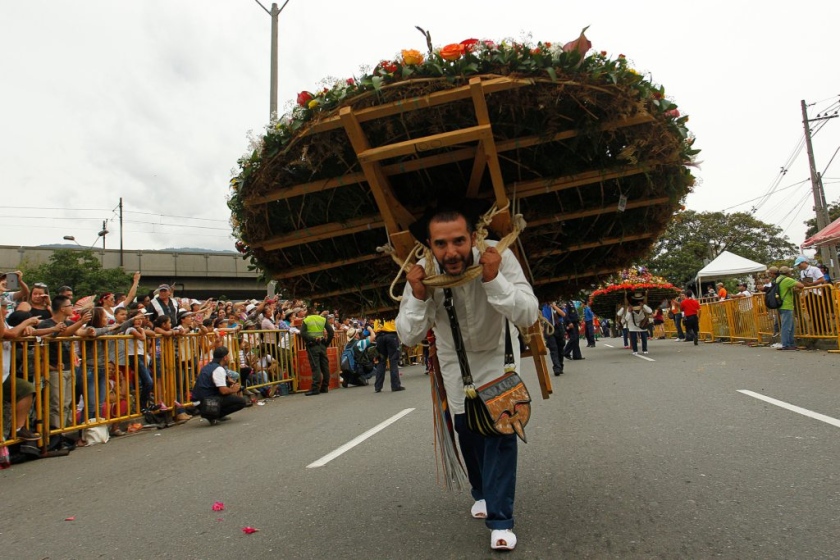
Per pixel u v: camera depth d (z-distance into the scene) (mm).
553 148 3104
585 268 3930
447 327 2893
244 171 2988
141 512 3906
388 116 2762
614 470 4027
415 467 4555
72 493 4629
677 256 45688
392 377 10703
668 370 10203
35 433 6184
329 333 11789
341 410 8391
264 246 3455
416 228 3066
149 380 8016
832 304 10586
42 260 35656
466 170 3240
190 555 3014
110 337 7375
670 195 3268
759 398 6414
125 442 7059
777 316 13398
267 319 11773
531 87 2641
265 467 4984
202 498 4137
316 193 3199
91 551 3193
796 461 3869
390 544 2945
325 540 3076
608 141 3006
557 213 3361
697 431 5051
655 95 2785
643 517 3047
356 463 4844
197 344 9055
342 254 3594
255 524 3447
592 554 2623
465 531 3053
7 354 5965
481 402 2740
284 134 2834
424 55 2686
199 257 41969
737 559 2469
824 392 6465
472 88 2559
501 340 2842
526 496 3584
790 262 37500
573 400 7516
